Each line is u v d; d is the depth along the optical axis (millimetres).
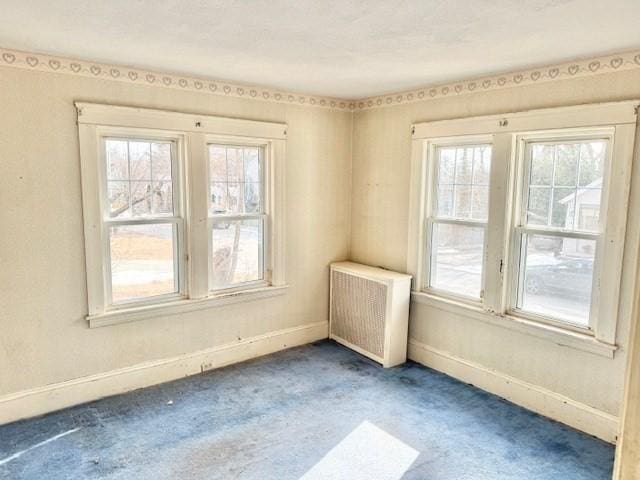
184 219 3594
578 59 2793
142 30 2354
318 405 3209
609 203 2729
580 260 2957
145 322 3443
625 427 658
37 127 2875
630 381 648
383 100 4133
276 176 4031
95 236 3146
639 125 2582
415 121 3873
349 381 3605
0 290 2840
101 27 2309
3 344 2885
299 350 4250
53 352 3070
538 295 3221
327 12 2074
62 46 2658
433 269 3922
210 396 3324
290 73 3301
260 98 3840
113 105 3121
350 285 4230
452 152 3688
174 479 2406
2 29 2344
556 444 2771
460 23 2193
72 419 2980
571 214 2998
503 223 3289
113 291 3340
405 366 3918
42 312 3008
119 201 3301
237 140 3803
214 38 2488
